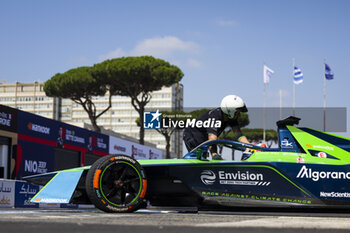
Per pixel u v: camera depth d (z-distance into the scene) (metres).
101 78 33.78
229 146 4.84
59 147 19.44
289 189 4.19
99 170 3.94
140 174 4.14
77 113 90.38
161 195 4.71
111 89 35.31
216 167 4.30
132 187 4.16
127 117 89.12
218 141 4.48
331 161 4.23
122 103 89.75
